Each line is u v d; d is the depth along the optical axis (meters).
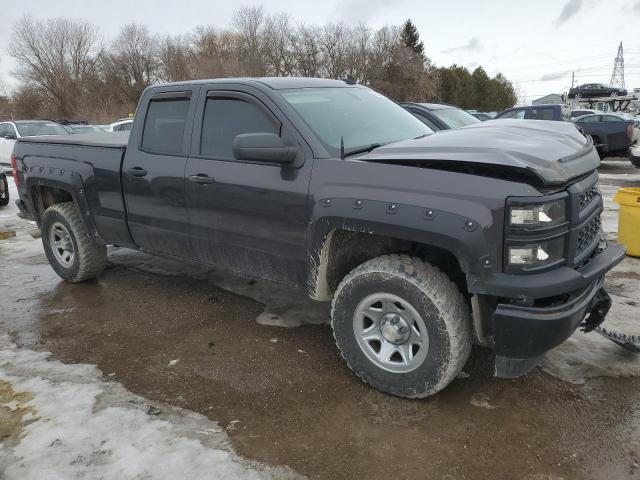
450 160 2.70
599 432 2.75
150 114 4.17
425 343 2.88
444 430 2.80
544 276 2.59
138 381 3.38
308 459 2.61
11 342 4.01
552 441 2.69
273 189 3.29
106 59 61.06
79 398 3.19
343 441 2.74
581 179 2.89
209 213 3.71
